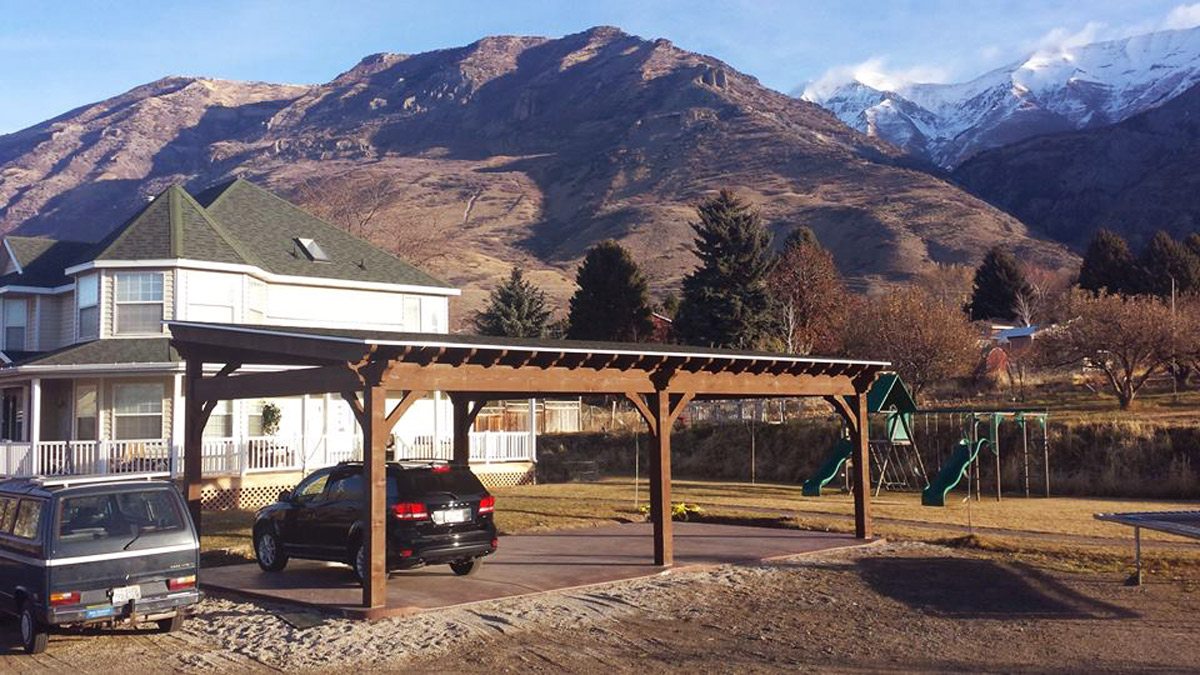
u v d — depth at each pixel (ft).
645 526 67.82
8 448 80.79
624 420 161.48
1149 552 53.36
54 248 103.81
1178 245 235.40
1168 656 32.40
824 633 36.17
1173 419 103.30
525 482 106.32
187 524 36.60
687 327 193.67
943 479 83.97
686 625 37.55
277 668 32.04
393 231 287.69
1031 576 47.52
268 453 86.63
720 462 123.95
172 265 88.17
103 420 86.12
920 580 46.60
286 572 50.01
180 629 37.65
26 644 34.47
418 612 39.68
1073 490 94.27
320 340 41.57
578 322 201.67
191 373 51.72
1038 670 30.81
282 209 110.83
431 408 104.42
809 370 57.00
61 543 33.94
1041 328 173.37
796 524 66.74
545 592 43.68
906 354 135.13
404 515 43.60
